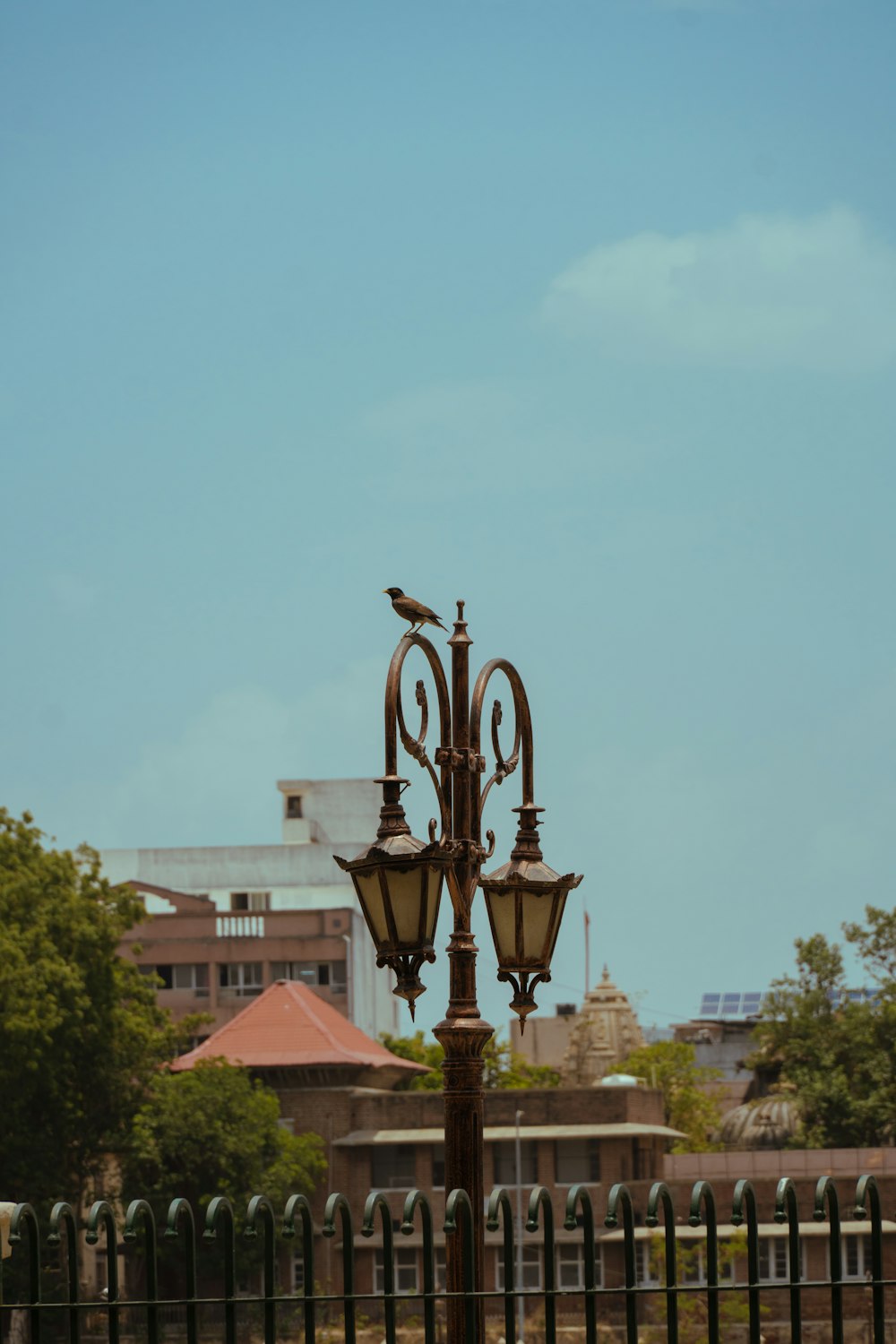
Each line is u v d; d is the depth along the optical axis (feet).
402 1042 514.27
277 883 641.81
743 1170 374.22
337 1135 393.09
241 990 549.54
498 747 53.47
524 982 53.67
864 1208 34.42
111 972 343.87
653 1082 471.21
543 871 53.83
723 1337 323.16
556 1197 383.45
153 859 647.56
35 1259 33.83
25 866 340.80
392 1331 33.30
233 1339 33.68
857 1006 451.94
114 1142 346.33
